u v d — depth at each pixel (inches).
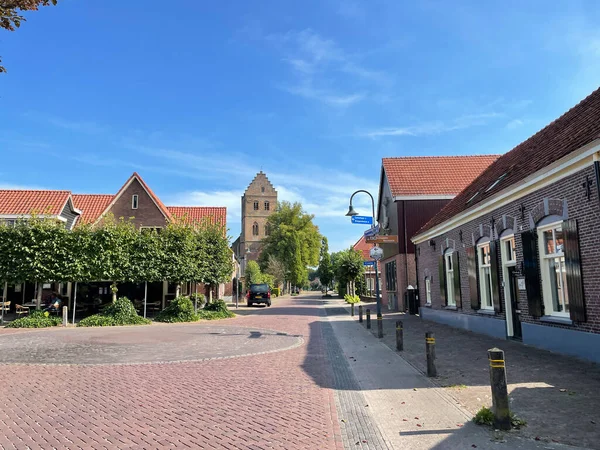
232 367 369.1
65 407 249.3
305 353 442.9
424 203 1021.2
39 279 770.8
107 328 709.9
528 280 413.7
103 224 849.5
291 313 1066.1
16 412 239.5
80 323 748.0
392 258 1116.5
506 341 465.7
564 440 185.5
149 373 344.5
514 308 469.1
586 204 330.3
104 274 799.1
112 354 437.1
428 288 810.2
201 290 1278.3
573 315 346.9
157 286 1135.6
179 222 974.4
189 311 841.5
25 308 884.0
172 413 237.3
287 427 213.8
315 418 227.6
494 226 494.0
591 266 326.6
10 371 352.2
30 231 761.0
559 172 357.7
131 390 289.1
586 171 328.8
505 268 479.5
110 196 1418.6
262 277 2182.6
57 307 839.7
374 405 250.7
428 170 1085.1
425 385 292.8
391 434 202.4
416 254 885.8
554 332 380.2
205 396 273.3
